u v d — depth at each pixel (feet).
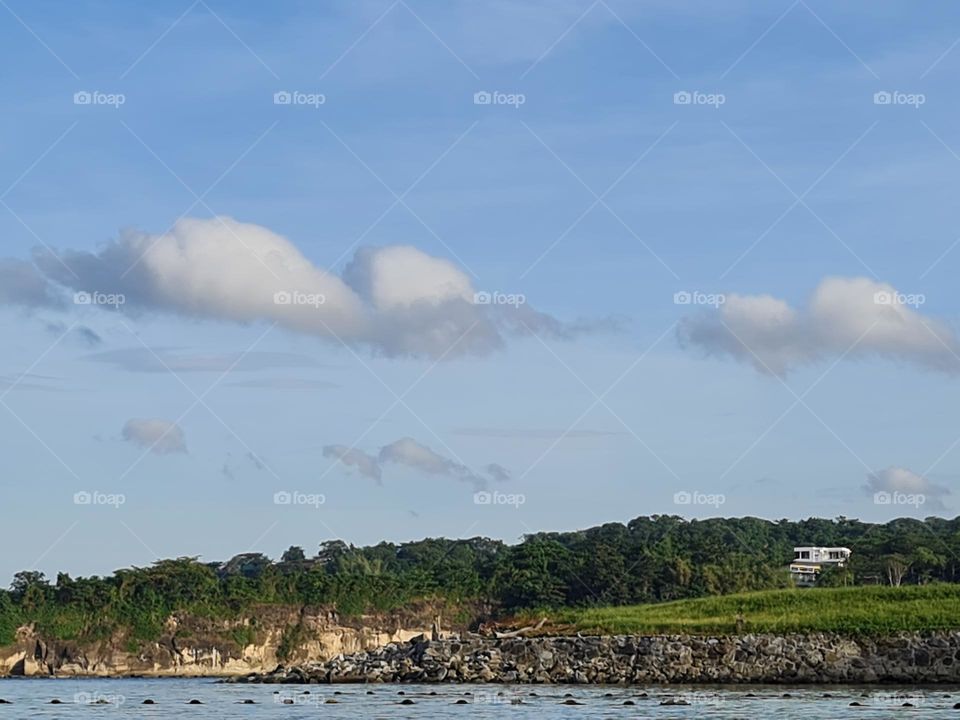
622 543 564.71
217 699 289.74
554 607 517.96
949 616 302.04
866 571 551.59
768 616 322.34
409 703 251.39
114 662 533.96
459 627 539.29
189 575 564.71
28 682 449.48
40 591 552.00
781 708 232.94
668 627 315.78
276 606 556.51
